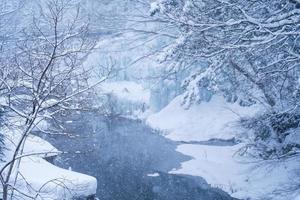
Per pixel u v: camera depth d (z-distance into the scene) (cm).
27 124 662
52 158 989
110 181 1253
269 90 1269
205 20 1120
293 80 1184
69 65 707
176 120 1938
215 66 1391
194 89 1750
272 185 1138
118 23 2084
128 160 1462
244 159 1375
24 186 772
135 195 1155
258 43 969
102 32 2119
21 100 756
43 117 700
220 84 1656
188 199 1129
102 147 1576
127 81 2597
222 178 1277
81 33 798
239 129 1588
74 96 745
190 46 1227
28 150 917
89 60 2316
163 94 2148
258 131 1296
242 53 1137
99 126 1814
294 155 1211
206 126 1811
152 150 1598
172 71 1925
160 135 1845
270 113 1242
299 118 1230
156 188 1213
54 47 647
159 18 1584
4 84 711
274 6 1160
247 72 1292
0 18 2208
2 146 866
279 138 1262
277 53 1102
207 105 1969
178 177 1309
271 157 1257
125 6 2195
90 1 2223
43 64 707
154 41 2236
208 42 1093
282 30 946
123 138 1748
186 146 1645
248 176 1245
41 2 1781
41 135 1280
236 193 1152
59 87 714
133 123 2045
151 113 2173
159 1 1138
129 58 2508
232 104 1922
